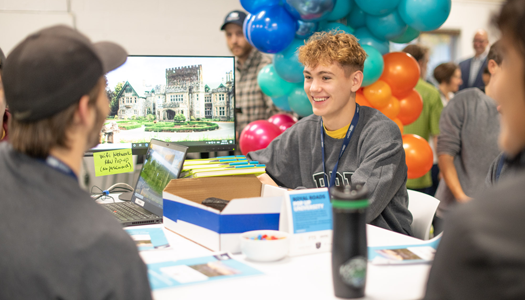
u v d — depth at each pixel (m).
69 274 0.54
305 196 1.04
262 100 2.99
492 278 0.41
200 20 3.56
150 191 1.56
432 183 3.34
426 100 3.00
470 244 0.43
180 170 1.40
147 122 1.93
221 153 2.39
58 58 0.60
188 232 1.14
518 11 0.47
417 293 0.78
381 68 1.94
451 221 0.46
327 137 1.69
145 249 1.05
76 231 0.55
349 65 1.56
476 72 4.52
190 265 0.91
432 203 1.58
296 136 1.78
